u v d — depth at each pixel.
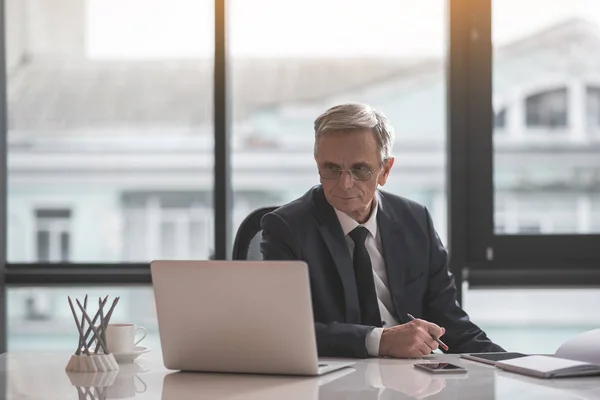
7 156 3.83
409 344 2.01
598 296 4.98
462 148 3.68
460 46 3.66
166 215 6.14
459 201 3.68
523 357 1.90
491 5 3.66
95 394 1.60
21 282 3.73
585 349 1.96
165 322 1.82
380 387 1.63
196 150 6.20
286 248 2.29
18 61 4.04
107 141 5.60
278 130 6.81
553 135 3.90
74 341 6.09
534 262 3.70
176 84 5.74
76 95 5.15
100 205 5.79
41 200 5.29
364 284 2.30
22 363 1.99
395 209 2.47
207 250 3.74
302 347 1.74
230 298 1.76
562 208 3.88
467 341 2.35
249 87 6.74
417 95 5.51
